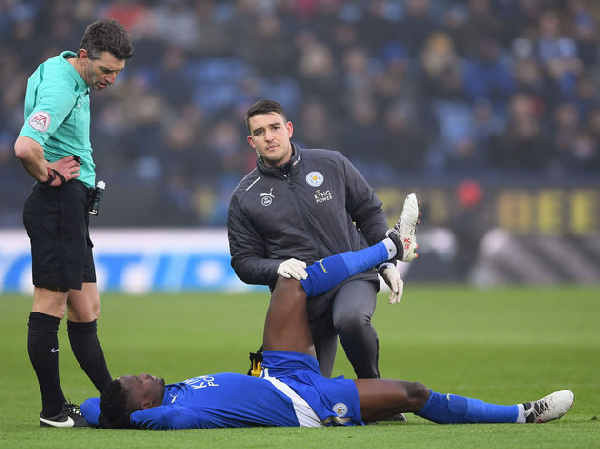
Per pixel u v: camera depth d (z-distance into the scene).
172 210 69.50
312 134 77.31
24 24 84.19
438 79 83.25
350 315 18.22
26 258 67.00
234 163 75.69
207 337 40.03
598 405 21.80
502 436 15.69
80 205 18.75
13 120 79.38
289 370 17.50
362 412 17.08
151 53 83.56
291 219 19.48
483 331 42.44
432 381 27.16
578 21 90.56
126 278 67.88
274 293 18.19
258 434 15.98
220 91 82.69
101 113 78.25
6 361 32.84
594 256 69.31
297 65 84.69
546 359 32.56
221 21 87.06
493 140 77.69
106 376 20.11
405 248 19.20
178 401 16.97
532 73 85.31
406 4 87.94
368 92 81.38
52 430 17.78
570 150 79.56
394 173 77.00
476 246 69.19
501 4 89.62
